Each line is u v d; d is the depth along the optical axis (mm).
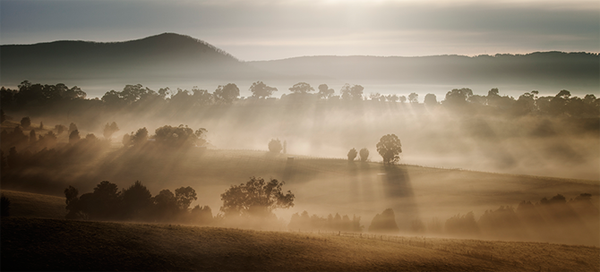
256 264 26094
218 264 25531
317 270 26203
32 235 25219
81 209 46281
